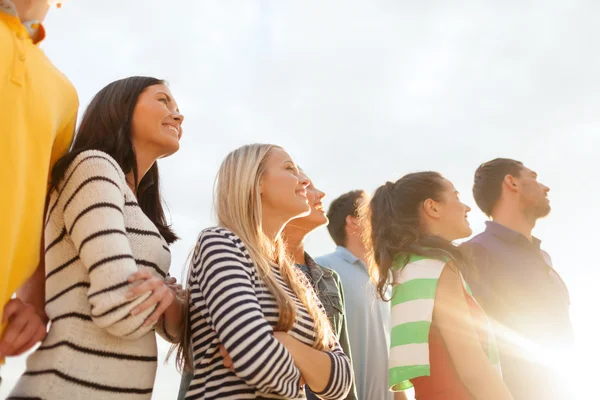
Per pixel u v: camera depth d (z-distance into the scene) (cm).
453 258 205
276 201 194
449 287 199
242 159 197
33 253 140
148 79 201
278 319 166
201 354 165
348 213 355
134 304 143
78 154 161
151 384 159
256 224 185
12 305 150
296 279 190
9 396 146
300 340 173
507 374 251
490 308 262
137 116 192
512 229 299
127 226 163
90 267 146
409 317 195
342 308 266
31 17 151
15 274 136
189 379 207
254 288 167
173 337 181
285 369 149
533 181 312
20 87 135
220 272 160
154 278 150
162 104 196
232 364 152
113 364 149
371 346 308
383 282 221
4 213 125
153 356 161
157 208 213
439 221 230
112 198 154
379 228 231
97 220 149
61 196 159
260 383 146
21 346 148
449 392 185
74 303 150
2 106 129
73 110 161
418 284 199
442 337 194
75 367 144
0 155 127
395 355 193
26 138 135
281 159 202
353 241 349
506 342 256
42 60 148
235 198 189
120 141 185
